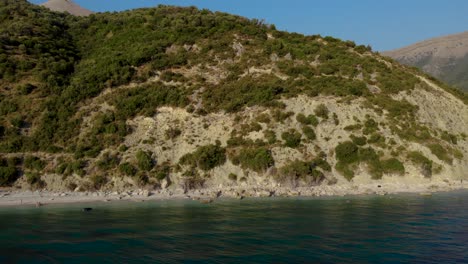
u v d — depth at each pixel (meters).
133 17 89.00
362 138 57.16
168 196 45.53
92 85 66.06
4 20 84.12
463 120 68.81
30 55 72.56
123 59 72.56
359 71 74.12
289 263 20.45
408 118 62.56
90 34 85.94
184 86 67.12
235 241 24.73
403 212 34.28
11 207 39.16
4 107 60.59
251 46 79.31
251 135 57.41
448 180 53.34
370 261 20.75
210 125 59.66
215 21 86.19
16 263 20.75
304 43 85.12
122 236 26.20
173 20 87.00
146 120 60.25
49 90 65.06
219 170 52.50
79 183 49.56
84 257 21.72
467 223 29.53
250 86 66.19
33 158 52.66
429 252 22.25
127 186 49.34
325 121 59.81
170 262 20.81
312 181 51.19
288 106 62.22
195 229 28.11
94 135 57.03
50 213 35.34
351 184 51.62
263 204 39.62
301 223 29.84
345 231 27.14
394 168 53.47
